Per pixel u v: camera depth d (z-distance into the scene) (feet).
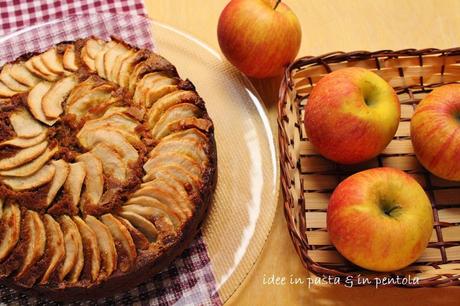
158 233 2.14
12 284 2.11
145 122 2.26
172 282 2.24
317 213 2.28
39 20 2.67
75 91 2.28
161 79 2.32
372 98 2.21
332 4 2.69
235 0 2.42
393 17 2.67
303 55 2.60
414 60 2.43
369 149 2.21
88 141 2.22
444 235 2.25
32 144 2.21
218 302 2.21
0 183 2.17
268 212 2.31
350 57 2.42
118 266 2.11
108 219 2.13
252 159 2.40
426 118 2.22
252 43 2.38
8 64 2.36
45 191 2.16
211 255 2.27
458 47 2.44
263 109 2.48
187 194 2.17
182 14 2.68
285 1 2.69
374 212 2.09
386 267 2.13
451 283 2.09
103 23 2.62
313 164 2.35
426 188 2.32
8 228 2.12
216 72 2.54
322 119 2.20
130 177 2.17
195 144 2.23
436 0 2.69
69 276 2.10
